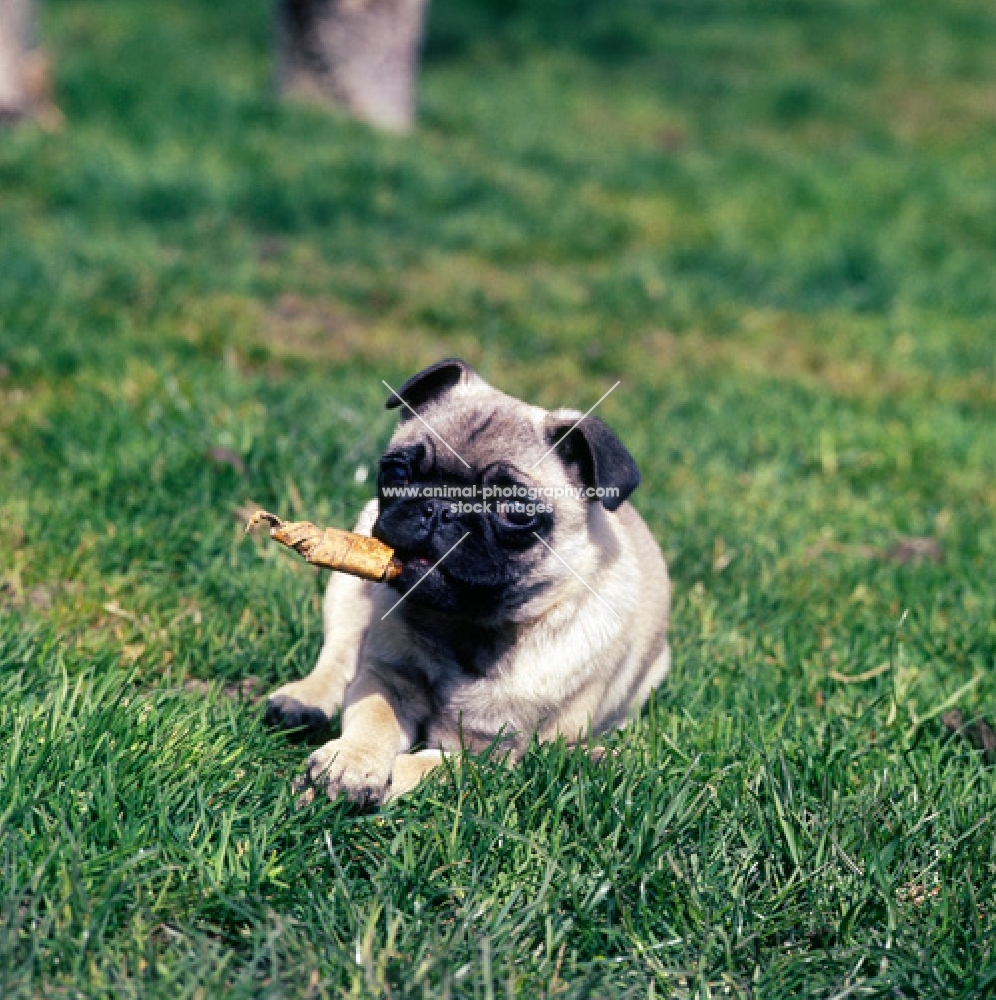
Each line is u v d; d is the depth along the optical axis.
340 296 9.29
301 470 5.93
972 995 3.00
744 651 4.91
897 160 16.38
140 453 5.88
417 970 2.88
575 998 2.88
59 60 15.26
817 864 3.42
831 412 8.03
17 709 3.68
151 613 4.71
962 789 3.86
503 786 3.62
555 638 4.03
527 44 23.06
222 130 12.66
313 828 3.42
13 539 5.13
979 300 10.95
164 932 3.02
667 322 9.76
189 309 8.31
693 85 20.92
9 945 2.77
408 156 12.86
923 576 5.72
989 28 27.38
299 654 4.59
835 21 27.08
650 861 3.35
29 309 7.80
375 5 14.34
